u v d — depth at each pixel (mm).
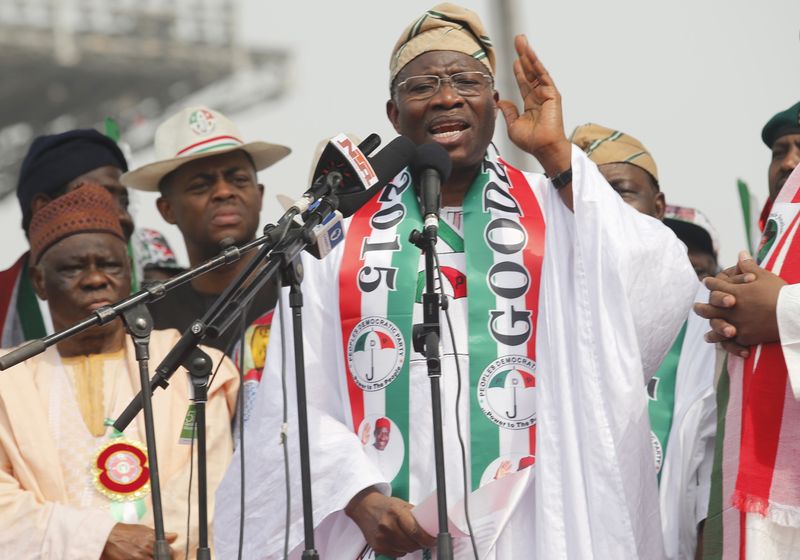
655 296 10023
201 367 8805
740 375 9742
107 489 11492
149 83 40500
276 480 10188
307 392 10570
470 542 9695
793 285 9516
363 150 9594
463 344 10312
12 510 11164
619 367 9727
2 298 13836
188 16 39406
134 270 14320
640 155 14344
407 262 10539
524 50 10352
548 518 9648
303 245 9047
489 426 10125
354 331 10484
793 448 9336
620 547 9469
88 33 40281
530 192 10891
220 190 14102
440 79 10688
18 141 41062
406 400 10266
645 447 9742
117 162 14625
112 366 12094
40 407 11750
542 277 10234
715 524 9672
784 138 12477
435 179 9539
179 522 11391
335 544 10312
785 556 9328
